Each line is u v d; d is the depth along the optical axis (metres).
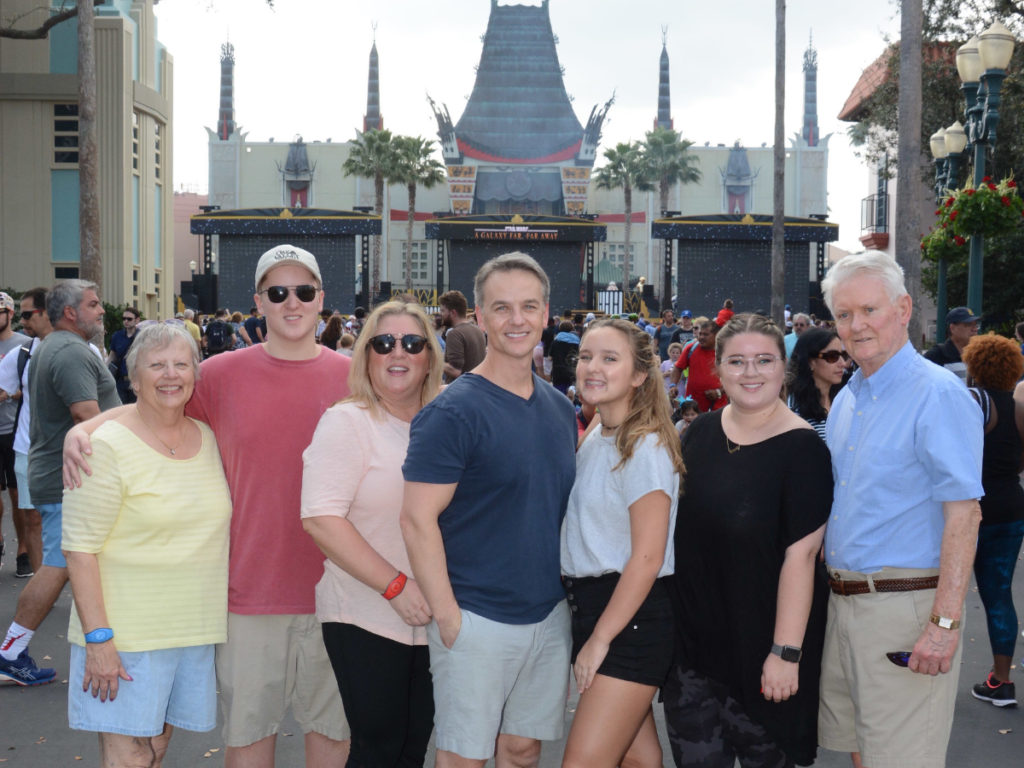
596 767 2.88
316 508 2.92
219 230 45.75
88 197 15.73
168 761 4.08
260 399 3.28
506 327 2.78
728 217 45.22
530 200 85.62
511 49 86.00
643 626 2.89
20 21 29.09
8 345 7.12
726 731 3.19
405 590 2.90
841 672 3.05
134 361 3.10
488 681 2.82
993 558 4.65
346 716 3.14
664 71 100.62
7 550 7.89
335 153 85.12
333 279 46.47
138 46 31.89
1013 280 18.94
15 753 4.07
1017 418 4.59
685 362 9.91
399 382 3.07
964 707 4.64
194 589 3.15
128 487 3.03
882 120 26.67
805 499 2.89
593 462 2.96
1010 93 21.20
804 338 4.25
